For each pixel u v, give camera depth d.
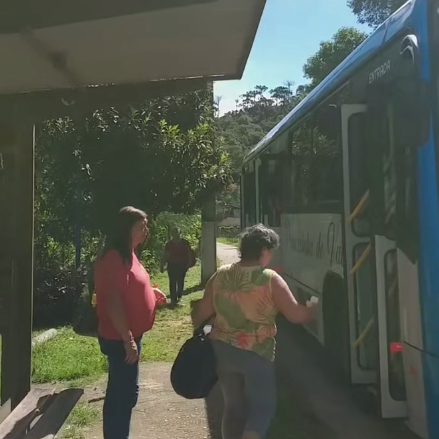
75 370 7.52
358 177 5.59
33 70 4.99
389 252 4.79
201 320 4.39
